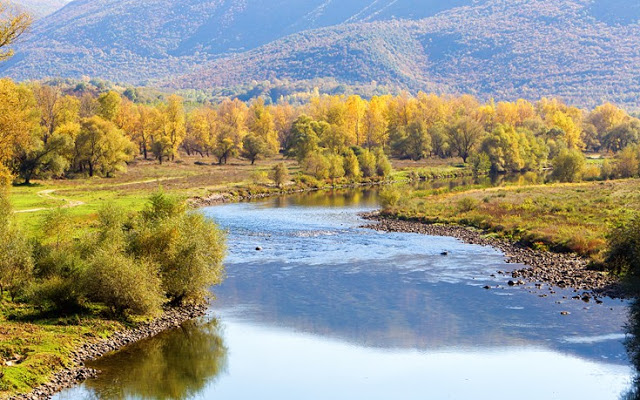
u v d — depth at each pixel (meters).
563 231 64.81
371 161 154.25
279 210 97.50
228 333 37.78
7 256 38.09
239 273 52.97
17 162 116.50
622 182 124.94
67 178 133.25
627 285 45.09
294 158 198.75
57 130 136.00
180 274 41.75
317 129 184.88
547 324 38.38
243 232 75.00
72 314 37.50
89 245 42.28
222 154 181.12
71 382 29.75
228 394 29.50
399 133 197.00
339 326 38.94
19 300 38.66
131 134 177.50
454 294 45.56
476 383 30.44
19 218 71.62
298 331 38.12
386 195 94.19
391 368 32.44
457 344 35.53
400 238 70.81
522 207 85.06
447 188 119.44
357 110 193.50
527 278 49.94
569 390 29.41
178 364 32.75
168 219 44.09
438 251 62.38
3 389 27.45
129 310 38.59
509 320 39.28
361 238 70.81
